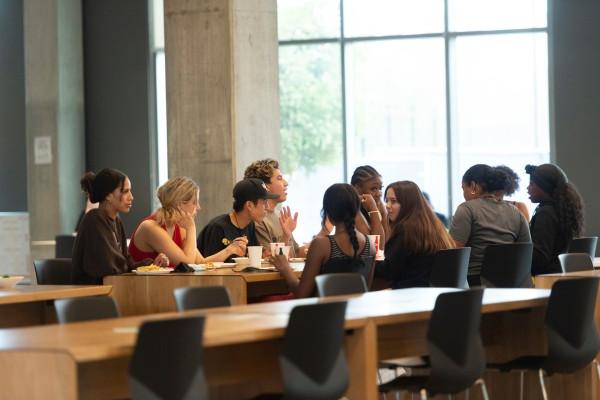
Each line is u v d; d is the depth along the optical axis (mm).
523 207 11523
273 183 9422
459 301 6117
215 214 14227
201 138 14273
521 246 8914
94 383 5156
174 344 4738
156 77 17781
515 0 16641
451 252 8359
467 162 16875
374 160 17234
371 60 17203
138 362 4637
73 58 17547
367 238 7906
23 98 18297
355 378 5879
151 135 17656
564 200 9227
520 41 16641
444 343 6102
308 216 17453
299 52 17438
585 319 6828
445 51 16891
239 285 7758
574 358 6777
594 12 15766
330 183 17391
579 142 15805
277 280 8781
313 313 5434
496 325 7625
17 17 18328
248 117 14281
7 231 17750
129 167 17641
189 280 7883
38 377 4492
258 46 14375
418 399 7582
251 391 6180
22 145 18312
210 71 14219
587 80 15797
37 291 7445
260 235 9305
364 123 17266
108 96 17703
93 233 8234
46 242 17234
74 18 17594
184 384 4789
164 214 8750
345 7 17266
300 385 5426
